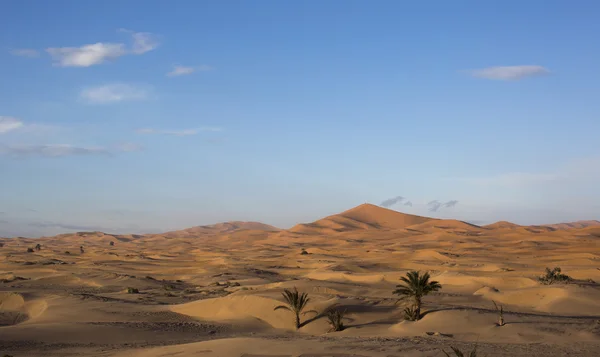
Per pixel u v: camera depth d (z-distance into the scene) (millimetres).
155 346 33031
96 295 62844
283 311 45531
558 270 67625
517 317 38844
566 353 25312
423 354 25156
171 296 65938
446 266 93000
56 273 95375
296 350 27641
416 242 182875
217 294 65375
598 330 32656
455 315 39031
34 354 31297
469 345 28219
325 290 60656
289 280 74625
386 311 45188
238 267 107125
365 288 63594
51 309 52906
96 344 35500
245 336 38219
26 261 127188
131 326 42375
